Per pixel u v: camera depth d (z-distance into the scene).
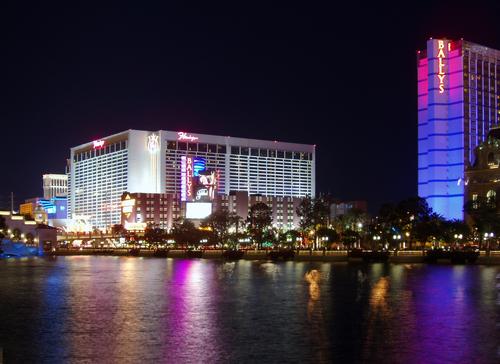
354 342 56.16
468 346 54.41
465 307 78.56
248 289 102.81
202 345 55.19
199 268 169.00
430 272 139.88
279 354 51.66
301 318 70.06
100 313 74.50
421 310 76.00
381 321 67.62
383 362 49.03
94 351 53.09
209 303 83.94
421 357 50.53
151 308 78.81
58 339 58.16
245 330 62.31
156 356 51.16
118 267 180.12
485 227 197.62
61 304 83.31
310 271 148.62
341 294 93.88
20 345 55.62
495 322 66.75
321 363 48.78
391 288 102.00
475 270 146.75
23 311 76.44
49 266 190.00
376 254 190.62
